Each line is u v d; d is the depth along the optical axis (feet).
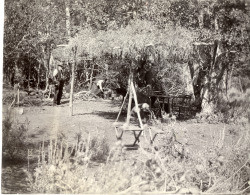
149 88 35.73
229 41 39.34
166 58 33.99
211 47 41.55
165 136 18.63
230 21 39.55
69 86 57.16
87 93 56.34
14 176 15.44
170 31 33.35
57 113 36.58
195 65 43.96
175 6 40.19
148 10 41.63
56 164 15.11
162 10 40.45
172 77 39.01
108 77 40.40
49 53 49.01
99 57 35.14
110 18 47.85
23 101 42.27
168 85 39.29
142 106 29.07
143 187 13.01
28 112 35.70
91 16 49.19
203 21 40.81
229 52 41.42
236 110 38.70
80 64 55.42
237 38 39.22
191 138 24.86
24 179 15.17
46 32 47.85
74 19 52.60
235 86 45.32
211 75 42.14
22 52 46.26
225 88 43.11
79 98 55.21
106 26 48.21
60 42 49.42
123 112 40.37
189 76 43.50
